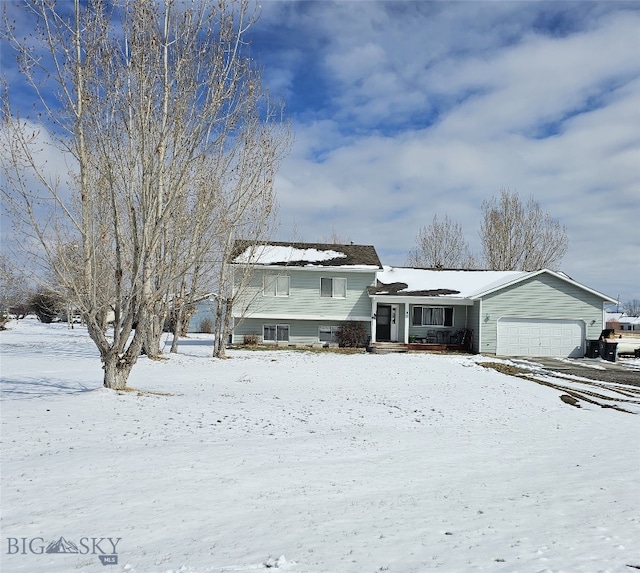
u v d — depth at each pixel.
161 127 12.31
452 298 28.81
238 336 30.11
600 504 5.54
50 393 12.90
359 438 9.02
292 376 18.05
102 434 8.38
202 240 14.09
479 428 10.47
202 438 8.45
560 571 3.66
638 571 3.66
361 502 5.55
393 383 16.80
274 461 7.15
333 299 29.92
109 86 12.05
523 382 17.58
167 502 5.29
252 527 4.68
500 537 4.46
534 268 45.25
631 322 68.75
